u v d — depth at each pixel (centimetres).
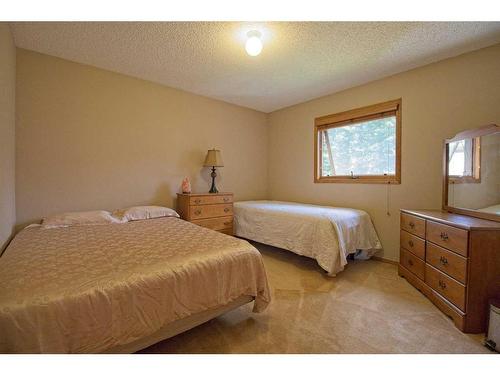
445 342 144
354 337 148
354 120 318
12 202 204
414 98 263
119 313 103
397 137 277
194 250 145
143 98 297
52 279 105
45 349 87
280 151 423
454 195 220
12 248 149
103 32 197
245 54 232
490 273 155
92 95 261
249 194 422
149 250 146
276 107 414
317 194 366
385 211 290
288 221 278
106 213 244
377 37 203
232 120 393
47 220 216
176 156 330
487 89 219
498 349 134
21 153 223
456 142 219
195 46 218
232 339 146
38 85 231
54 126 240
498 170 178
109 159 274
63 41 211
